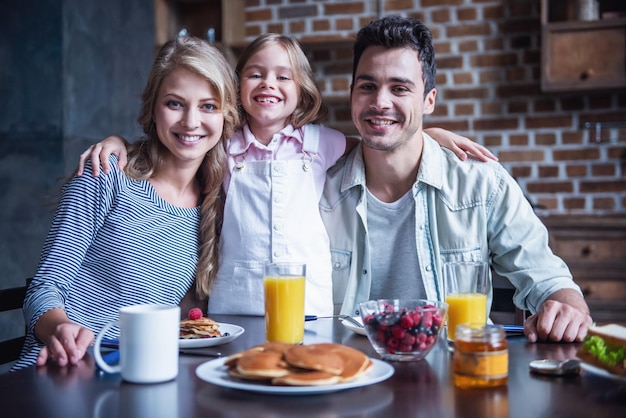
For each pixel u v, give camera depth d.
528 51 3.68
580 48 3.41
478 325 1.04
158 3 3.95
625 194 3.60
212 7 3.99
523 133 3.71
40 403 0.95
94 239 1.65
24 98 3.29
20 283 3.30
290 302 1.29
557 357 1.19
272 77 1.84
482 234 1.84
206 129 1.67
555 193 3.68
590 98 3.63
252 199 1.78
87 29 3.40
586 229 3.27
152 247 1.67
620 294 3.23
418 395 0.98
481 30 3.74
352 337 1.37
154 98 1.69
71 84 3.29
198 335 1.32
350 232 1.86
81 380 1.07
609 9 3.55
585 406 0.92
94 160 1.66
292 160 1.82
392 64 1.74
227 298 1.74
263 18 3.96
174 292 1.71
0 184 3.31
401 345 1.16
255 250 1.74
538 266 1.77
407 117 1.76
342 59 3.91
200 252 1.76
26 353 1.51
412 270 1.85
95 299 1.64
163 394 0.99
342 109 3.91
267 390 0.94
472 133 3.77
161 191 1.74
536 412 0.90
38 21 3.26
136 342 1.04
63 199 1.63
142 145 1.76
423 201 1.83
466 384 1.01
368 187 1.88
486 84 3.74
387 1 3.84
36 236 3.27
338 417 0.89
